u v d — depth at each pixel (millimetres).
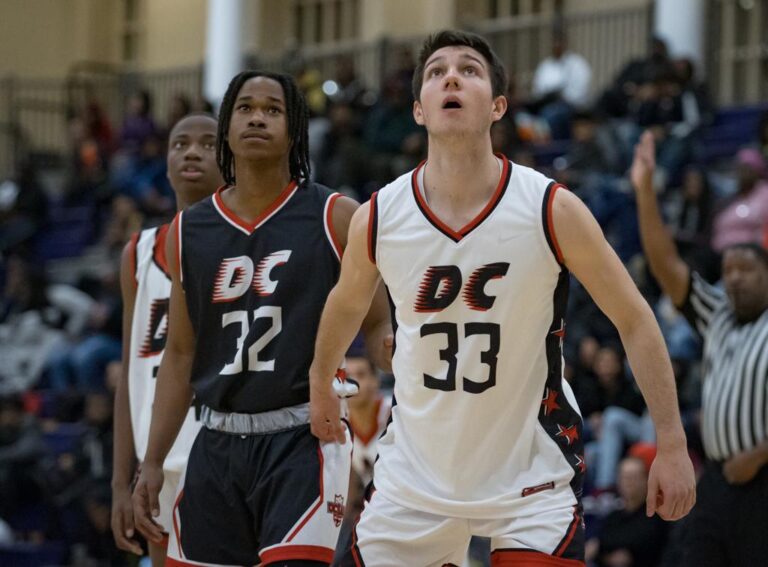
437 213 4723
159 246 6438
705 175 14266
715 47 19156
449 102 4684
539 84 19188
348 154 17281
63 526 13969
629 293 4648
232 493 5492
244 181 5656
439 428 4738
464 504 4703
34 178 22031
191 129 6676
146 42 26938
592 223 4641
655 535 9906
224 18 22438
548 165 17344
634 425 11281
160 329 6344
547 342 4754
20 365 17594
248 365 5496
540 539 4629
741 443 7230
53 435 15781
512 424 4742
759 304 7320
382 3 23484
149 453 5645
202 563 5559
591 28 21031
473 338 4684
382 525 4801
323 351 5043
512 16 22500
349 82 19672
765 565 7113
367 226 4785
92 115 22781
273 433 5473
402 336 4812
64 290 18547
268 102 5648
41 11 27469
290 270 5559
